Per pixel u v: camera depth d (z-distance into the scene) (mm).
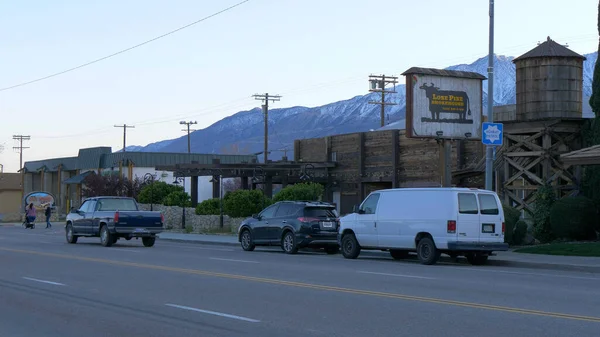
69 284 15672
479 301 12586
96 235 29906
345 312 11539
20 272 18281
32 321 11258
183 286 15133
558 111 29500
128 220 28828
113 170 69438
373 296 13344
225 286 15078
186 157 73500
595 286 14945
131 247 29172
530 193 30609
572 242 24922
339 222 24672
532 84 29984
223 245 31891
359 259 23453
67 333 10273
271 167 43281
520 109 30500
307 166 44156
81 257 23000
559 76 29594
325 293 13844
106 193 55125
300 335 9719
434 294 13586
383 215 22469
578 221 24953
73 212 31516
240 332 10031
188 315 11469
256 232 27094
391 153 40000
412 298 13008
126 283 15758
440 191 20938
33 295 14031
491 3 23844
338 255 25766
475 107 28953
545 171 28547
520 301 12578
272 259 22719
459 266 20625
